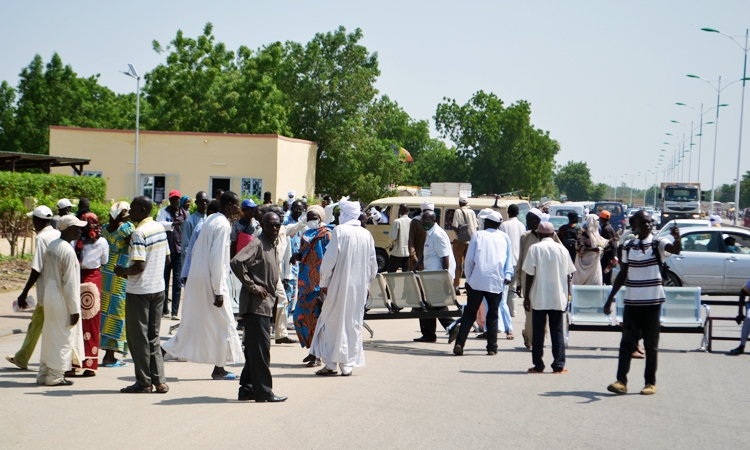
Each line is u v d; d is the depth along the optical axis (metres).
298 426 6.65
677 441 6.42
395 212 21.80
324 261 9.09
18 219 20.77
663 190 59.91
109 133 37.44
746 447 6.27
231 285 11.84
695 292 11.52
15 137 60.03
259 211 11.06
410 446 6.11
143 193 37.62
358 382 8.76
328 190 48.12
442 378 9.08
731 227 18.50
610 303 8.53
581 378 9.23
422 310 11.95
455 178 89.38
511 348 11.63
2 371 9.02
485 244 10.80
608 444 6.30
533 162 88.81
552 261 9.50
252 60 49.72
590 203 43.00
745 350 11.74
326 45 49.09
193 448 5.93
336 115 48.19
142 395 7.88
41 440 6.09
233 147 37.34
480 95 89.25
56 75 61.81
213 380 8.89
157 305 8.04
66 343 8.24
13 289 16.48
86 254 8.94
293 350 11.15
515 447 6.15
